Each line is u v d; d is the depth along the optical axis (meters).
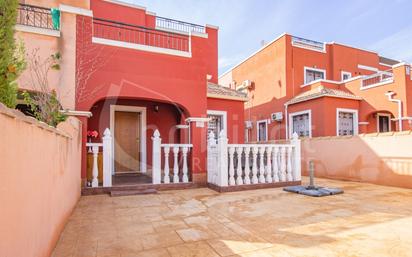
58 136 3.12
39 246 2.25
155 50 6.87
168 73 7.00
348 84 13.15
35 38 5.55
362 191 6.39
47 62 5.61
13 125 1.62
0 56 2.30
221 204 5.04
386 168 7.24
